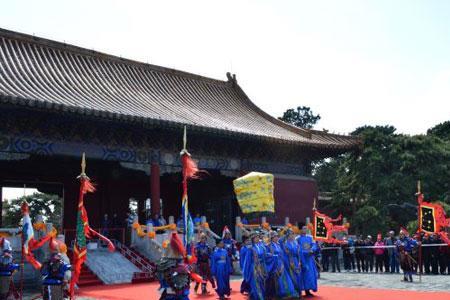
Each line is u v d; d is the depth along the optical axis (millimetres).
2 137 26219
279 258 16453
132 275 24359
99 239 30094
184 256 9758
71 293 11039
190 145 34000
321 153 41094
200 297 17688
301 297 16828
